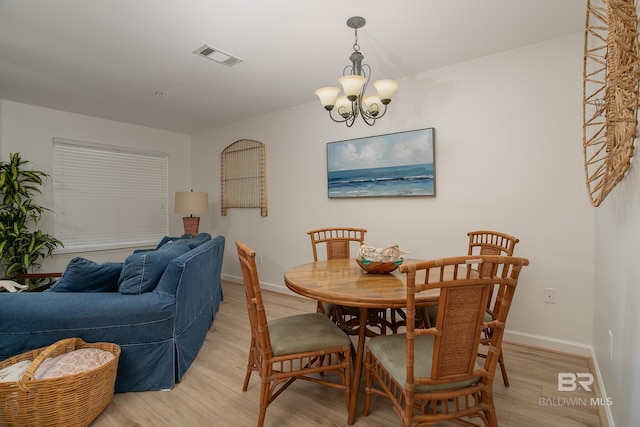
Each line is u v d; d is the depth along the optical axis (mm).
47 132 3828
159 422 1651
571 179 2287
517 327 2494
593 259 2213
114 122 4434
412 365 1187
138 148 4688
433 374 1203
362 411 1730
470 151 2672
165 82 3098
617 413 1385
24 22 2078
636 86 1002
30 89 3229
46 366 1595
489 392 1274
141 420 1665
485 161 2607
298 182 3867
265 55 2564
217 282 3293
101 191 4316
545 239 2381
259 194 4285
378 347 1512
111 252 4387
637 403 1097
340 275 1908
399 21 2102
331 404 1802
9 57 2564
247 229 4484
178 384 1997
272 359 1548
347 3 1909
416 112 2932
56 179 3910
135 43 2361
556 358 2260
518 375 2055
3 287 2551
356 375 1678
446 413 1260
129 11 1971
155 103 3715
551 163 2354
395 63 2711
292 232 3947
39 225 3773
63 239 3971
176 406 1781
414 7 1953
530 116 2422
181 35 2258
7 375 1530
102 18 2043
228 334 2770
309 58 2623
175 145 5137
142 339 1897
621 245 1376
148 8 1943
